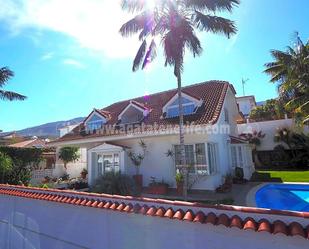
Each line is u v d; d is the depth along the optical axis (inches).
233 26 538.9
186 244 187.3
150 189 707.4
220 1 518.9
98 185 665.6
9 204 368.2
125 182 647.8
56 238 287.4
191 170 698.2
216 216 177.5
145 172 778.8
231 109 989.2
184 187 569.9
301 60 1015.6
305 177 863.7
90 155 875.4
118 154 815.7
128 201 228.4
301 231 142.9
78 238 263.7
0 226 376.2
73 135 1028.5
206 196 631.8
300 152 1266.0
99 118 1006.4
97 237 245.4
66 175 1184.2
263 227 152.9
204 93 849.5
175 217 188.7
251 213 166.9
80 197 269.9
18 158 1099.9
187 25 534.6
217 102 770.2
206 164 680.4
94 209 252.1
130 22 584.7
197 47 545.6
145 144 786.2
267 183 781.9
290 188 720.3
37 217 317.4
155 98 994.7
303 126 1189.1
